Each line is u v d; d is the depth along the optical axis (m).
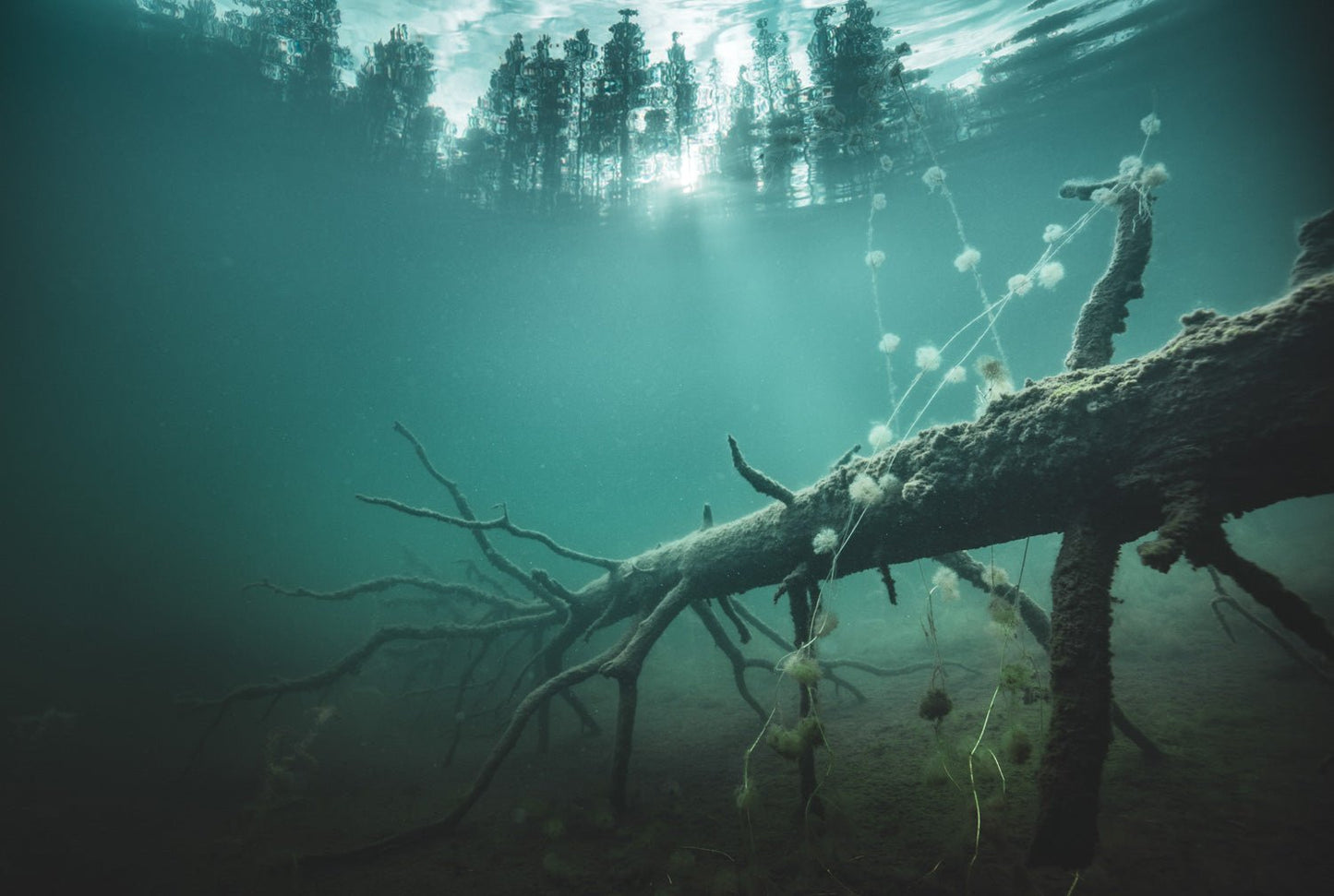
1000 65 14.93
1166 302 35.03
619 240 23.75
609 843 3.47
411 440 5.57
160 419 48.97
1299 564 8.90
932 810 3.24
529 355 46.78
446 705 8.28
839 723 5.41
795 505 3.59
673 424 73.62
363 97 17.52
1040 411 2.38
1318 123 17.55
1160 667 5.43
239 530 50.31
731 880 2.69
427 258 26.61
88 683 9.01
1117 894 2.28
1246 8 12.76
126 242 25.23
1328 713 3.81
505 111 17.80
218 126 18.19
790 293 34.34
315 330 36.81
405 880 3.21
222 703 5.20
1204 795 2.94
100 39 15.23
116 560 23.14
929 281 32.44
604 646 11.73
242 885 3.27
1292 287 2.02
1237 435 1.86
